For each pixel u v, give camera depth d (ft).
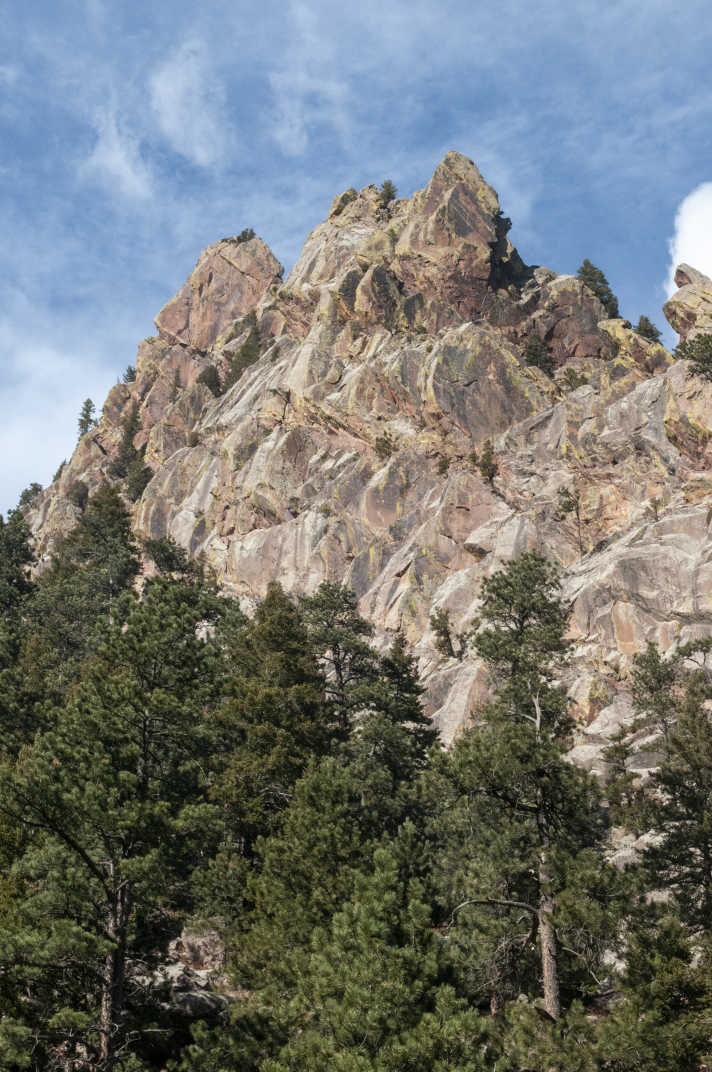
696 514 271.49
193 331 622.13
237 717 150.30
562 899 82.94
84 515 407.03
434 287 439.22
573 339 433.89
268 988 88.07
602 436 330.75
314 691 159.33
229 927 113.91
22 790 91.71
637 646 246.47
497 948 93.15
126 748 102.78
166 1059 94.32
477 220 455.22
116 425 606.14
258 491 386.11
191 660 116.78
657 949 80.69
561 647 135.13
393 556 337.11
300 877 106.11
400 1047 70.49
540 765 91.86
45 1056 87.56
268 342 522.88
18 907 92.84
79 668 222.89
